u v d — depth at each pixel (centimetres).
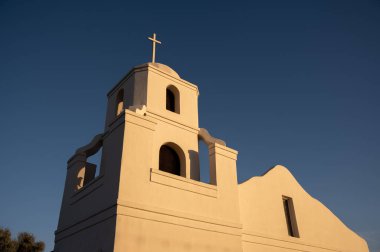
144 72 1291
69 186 1261
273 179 1434
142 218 898
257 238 1223
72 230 1090
